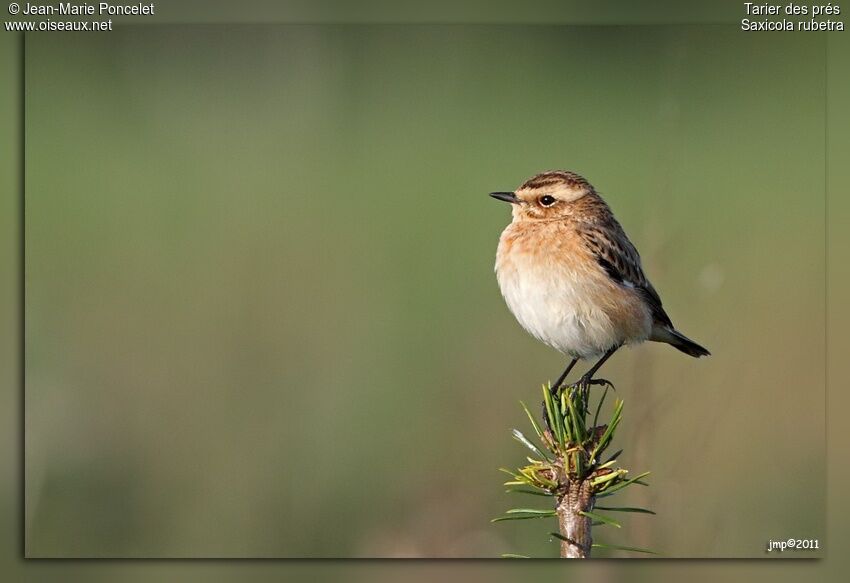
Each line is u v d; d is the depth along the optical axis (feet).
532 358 44.62
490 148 59.06
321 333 46.65
